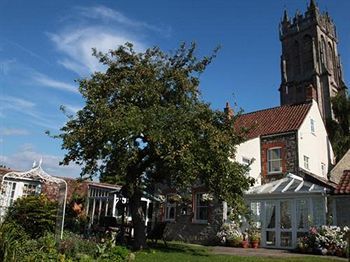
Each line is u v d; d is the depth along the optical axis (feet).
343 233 54.75
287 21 251.80
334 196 58.90
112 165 50.01
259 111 100.78
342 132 125.18
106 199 84.69
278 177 81.20
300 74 236.43
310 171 83.97
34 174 70.28
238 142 55.26
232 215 55.93
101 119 46.57
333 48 248.32
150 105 51.06
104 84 51.57
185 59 56.18
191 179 47.98
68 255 34.73
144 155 51.93
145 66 53.36
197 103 53.47
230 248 63.10
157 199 80.89
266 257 46.93
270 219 69.77
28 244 33.73
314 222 62.39
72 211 78.54
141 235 51.85
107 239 44.37
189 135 46.37
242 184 50.96
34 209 52.19
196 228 76.64
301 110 90.84
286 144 82.43
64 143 48.14
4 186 72.02
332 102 133.90
